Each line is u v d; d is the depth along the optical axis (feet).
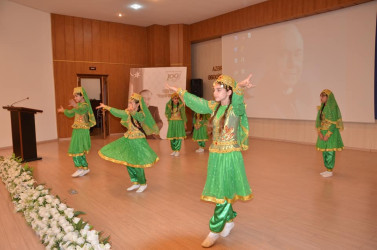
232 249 8.05
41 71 28.09
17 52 26.25
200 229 9.36
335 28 22.79
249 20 27.71
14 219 10.24
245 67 29.09
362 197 12.09
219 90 7.90
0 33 25.03
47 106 28.68
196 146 25.61
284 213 10.53
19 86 26.53
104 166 18.28
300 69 25.08
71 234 7.00
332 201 11.66
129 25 33.78
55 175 16.19
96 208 11.26
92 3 26.14
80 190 13.52
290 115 26.03
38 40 27.73
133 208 11.23
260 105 28.19
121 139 12.80
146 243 8.45
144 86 31.12
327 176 15.19
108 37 32.32
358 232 8.95
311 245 8.18
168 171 16.85
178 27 33.65
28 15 26.89
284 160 19.27
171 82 30.91
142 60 35.04
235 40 29.68
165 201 11.98
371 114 21.38
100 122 36.73
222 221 8.07
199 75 35.12
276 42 26.48
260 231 9.12
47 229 7.93
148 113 12.78
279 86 26.61
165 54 34.55
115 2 25.96
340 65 22.71
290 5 24.58
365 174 15.60
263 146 24.84
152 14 29.94
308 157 20.16
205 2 26.37
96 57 31.60
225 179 7.91
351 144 22.97
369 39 21.12
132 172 13.33
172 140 21.38
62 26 29.32
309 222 9.73
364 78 21.54
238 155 8.17
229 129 8.07
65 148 25.11
